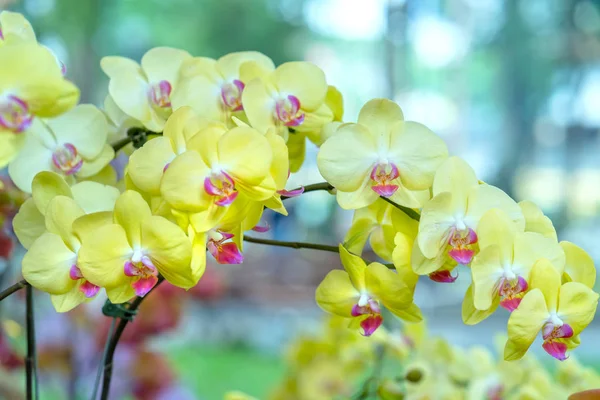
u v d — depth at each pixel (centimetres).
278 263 747
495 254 102
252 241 108
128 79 113
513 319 101
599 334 580
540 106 1102
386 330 149
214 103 112
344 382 182
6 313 205
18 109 98
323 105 113
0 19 106
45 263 103
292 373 193
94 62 662
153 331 204
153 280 100
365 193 107
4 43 101
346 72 1473
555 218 1093
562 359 102
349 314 108
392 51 679
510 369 140
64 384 214
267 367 438
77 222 101
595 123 1107
